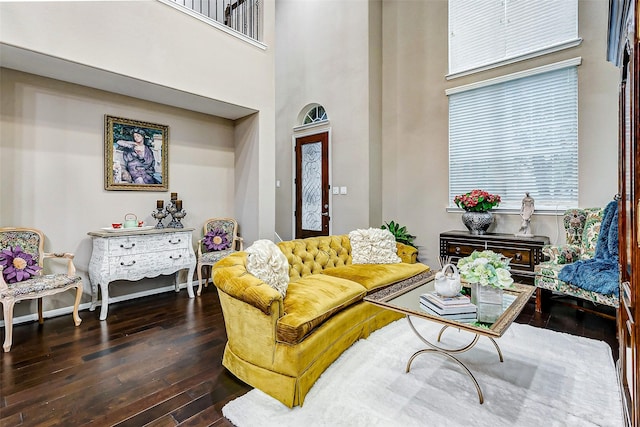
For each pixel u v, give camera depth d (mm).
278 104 6324
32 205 3053
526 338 2568
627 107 1563
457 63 4480
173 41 3359
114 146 3547
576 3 3570
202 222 4367
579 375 2037
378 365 2152
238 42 3963
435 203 4688
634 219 1297
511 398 1802
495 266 2010
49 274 2988
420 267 3305
